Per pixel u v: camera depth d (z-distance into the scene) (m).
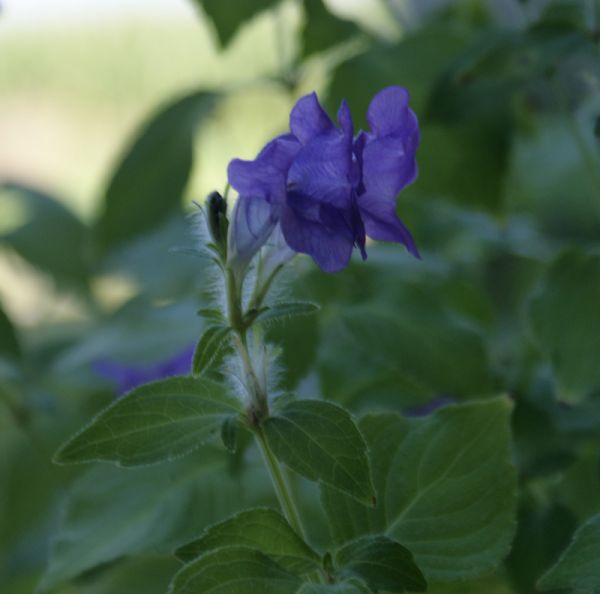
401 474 0.65
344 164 0.59
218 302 0.63
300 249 0.59
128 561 0.78
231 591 0.60
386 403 0.78
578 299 0.72
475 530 0.64
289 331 0.75
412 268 0.82
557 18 0.78
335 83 0.84
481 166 0.83
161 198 0.87
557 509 0.73
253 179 0.59
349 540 0.64
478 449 0.65
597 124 0.71
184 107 0.87
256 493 0.74
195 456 0.74
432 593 0.71
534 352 0.79
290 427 0.60
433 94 0.78
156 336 0.81
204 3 0.83
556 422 0.76
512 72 0.80
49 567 0.73
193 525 0.73
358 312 0.77
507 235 0.85
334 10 0.88
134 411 0.61
